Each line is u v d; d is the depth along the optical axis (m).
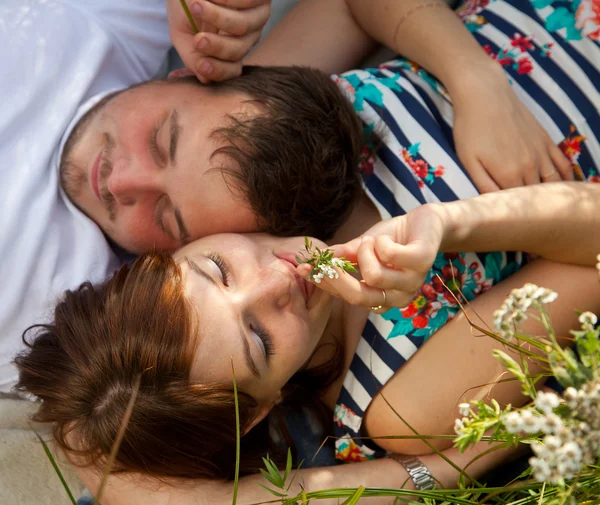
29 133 1.25
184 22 1.11
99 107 1.21
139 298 0.93
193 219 1.09
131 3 1.40
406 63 1.30
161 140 1.09
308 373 1.22
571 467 0.47
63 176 1.24
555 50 1.23
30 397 1.30
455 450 1.12
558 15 1.24
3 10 1.28
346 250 0.92
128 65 1.41
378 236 0.88
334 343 1.20
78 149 1.20
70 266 1.26
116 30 1.38
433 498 0.74
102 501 1.07
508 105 1.16
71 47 1.29
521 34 1.26
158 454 0.95
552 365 0.53
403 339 1.13
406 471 1.09
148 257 0.98
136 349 0.91
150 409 0.91
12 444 1.34
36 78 1.25
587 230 1.07
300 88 1.13
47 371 0.99
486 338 1.08
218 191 1.07
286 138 1.08
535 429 0.48
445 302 1.14
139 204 1.13
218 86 1.11
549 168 1.17
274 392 1.03
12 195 1.21
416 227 0.92
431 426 1.08
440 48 1.21
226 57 1.08
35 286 1.23
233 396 0.95
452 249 1.03
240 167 1.06
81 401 0.95
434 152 1.18
